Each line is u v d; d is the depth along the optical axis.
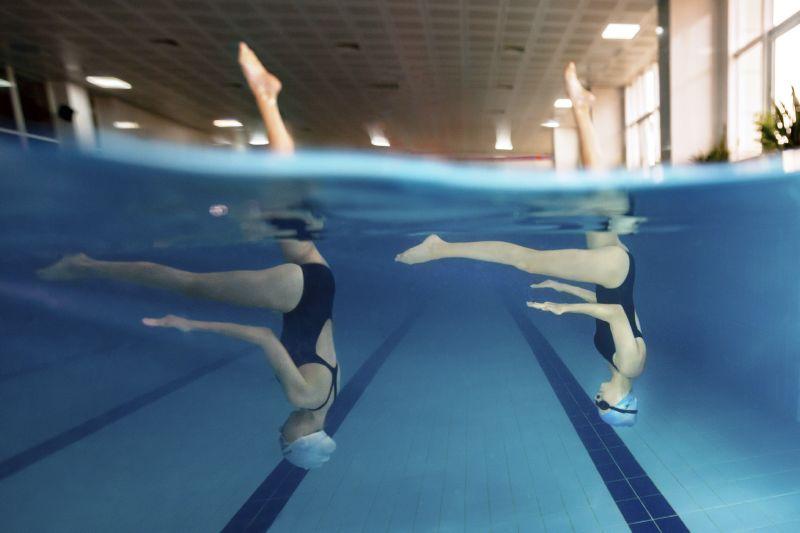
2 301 8.13
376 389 4.96
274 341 2.03
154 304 10.48
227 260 6.01
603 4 6.34
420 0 6.18
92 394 5.69
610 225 4.59
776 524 2.35
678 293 4.94
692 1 6.17
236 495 3.01
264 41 7.55
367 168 2.56
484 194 3.27
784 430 3.25
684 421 3.48
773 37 5.72
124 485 3.22
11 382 6.44
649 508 2.57
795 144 3.92
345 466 3.25
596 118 10.96
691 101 6.31
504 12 6.53
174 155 2.30
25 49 7.87
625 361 2.48
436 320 9.63
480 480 2.97
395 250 7.62
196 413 4.66
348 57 8.23
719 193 3.48
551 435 3.53
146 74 9.23
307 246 2.64
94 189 2.72
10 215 3.20
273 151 2.32
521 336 7.13
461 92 10.48
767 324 3.63
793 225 3.31
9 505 3.06
